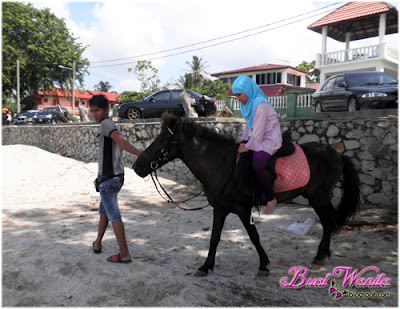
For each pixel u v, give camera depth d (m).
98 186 3.72
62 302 2.94
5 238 4.61
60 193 7.88
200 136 3.46
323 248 3.88
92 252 4.07
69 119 22.94
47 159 11.98
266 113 3.39
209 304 2.96
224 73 32.03
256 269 3.73
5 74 34.12
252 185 3.42
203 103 12.63
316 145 4.03
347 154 6.24
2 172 10.02
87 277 3.38
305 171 3.63
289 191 3.65
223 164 3.44
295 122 6.88
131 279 3.35
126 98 20.59
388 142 5.82
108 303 2.94
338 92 9.80
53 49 34.69
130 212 6.16
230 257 4.07
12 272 3.46
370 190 6.04
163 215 5.96
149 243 4.52
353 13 19.23
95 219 5.66
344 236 4.72
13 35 34.06
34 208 6.42
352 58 19.31
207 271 3.54
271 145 3.40
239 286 3.31
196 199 7.24
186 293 3.12
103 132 3.63
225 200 3.44
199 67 32.44
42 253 4.00
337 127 6.35
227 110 12.11
